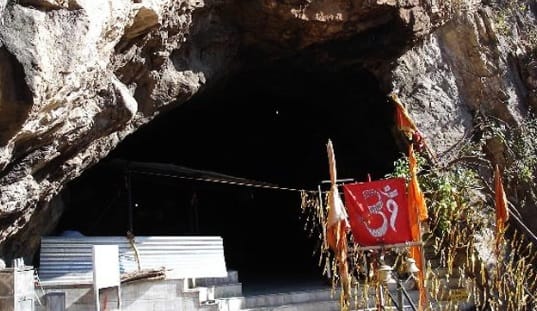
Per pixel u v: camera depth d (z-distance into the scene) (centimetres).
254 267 1798
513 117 1492
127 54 884
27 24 584
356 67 1378
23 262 855
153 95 1040
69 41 634
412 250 887
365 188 873
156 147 1669
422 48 1488
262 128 1719
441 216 1242
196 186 1541
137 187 1510
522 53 1553
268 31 1193
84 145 865
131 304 979
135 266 1075
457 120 1477
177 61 1077
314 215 1391
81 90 723
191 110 1507
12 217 767
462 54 1521
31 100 591
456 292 1195
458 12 1507
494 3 1575
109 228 1390
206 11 1084
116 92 852
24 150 709
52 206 1041
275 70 1384
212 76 1188
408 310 1155
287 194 1870
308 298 1222
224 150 1780
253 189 1773
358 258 1077
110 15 716
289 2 1115
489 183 1448
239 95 1516
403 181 864
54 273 977
